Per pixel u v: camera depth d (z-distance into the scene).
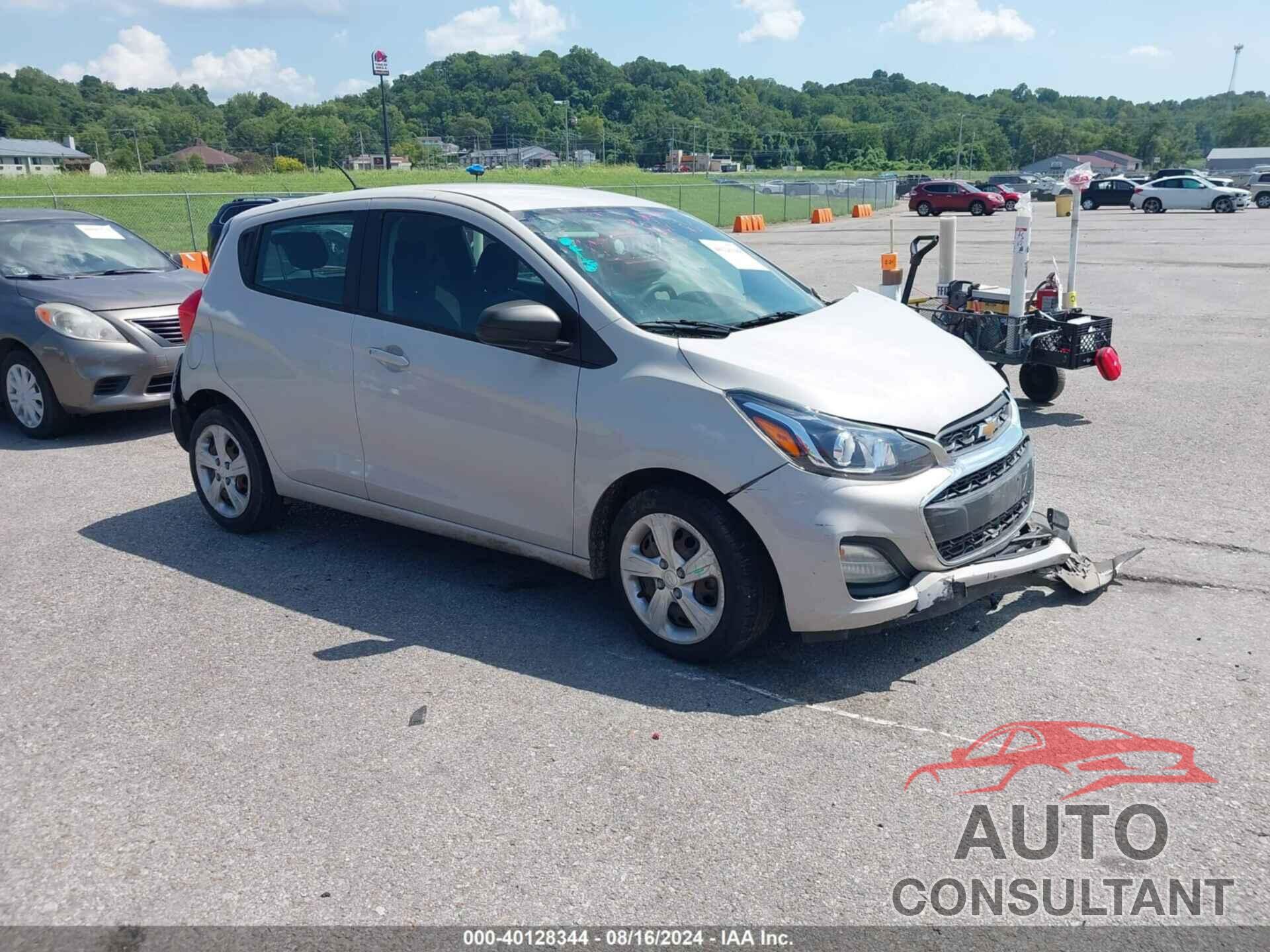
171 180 42.88
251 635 4.38
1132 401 8.39
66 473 6.96
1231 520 5.54
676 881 2.80
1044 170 134.12
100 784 3.30
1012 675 3.90
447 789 3.24
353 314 4.82
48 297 7.79
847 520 3.63
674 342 3.95
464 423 4.43
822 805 3.12
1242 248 23.19
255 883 2.82
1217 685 3.79
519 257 4.34
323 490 5.12
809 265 20.66
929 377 4.07
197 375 5.49
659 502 3.94
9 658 4.20
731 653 3.92
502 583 4.90
